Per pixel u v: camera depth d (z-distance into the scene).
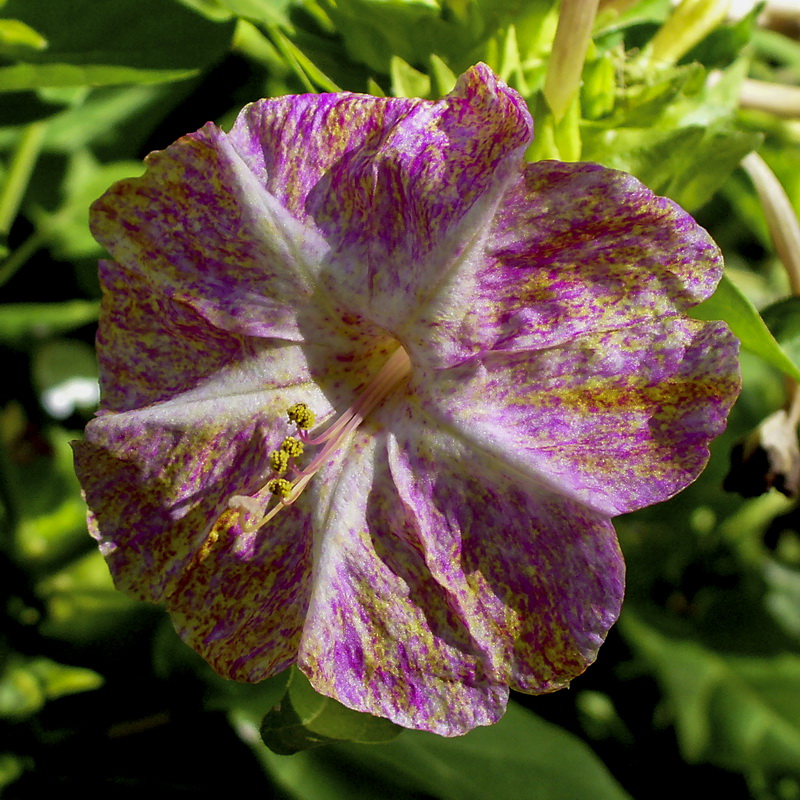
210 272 0.06
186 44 0.08
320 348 0.06
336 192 0.06
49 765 0.09
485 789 0.08
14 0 0.08
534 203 0.05
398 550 0.06
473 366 0.06
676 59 0.07
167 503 0.06
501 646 0.06
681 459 0.05
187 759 0.09
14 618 0.09
